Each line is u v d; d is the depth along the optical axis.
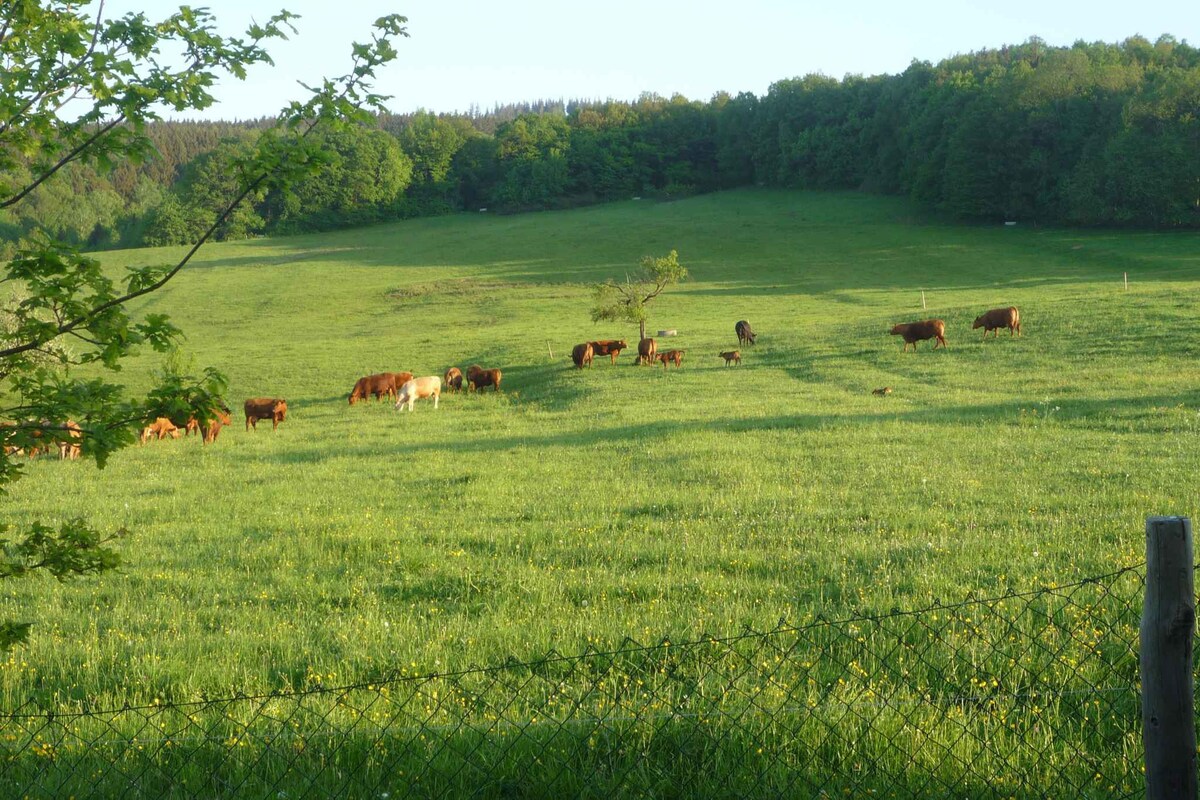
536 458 23.23
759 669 7.78
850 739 6.41
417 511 17.52
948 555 12.05
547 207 145.88
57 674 8.99
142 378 42.72
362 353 52.94
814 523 14.66
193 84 5.74
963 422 24.59
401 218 143.25
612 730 6.63
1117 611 8.79
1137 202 91.44
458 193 152.38
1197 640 6.72
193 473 24.59
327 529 16.17
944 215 109.38
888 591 10.39
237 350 56.84
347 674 8.45
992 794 5.86
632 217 123.12
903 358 37.69
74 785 6.37
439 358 50.16
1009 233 96.69
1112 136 94.38
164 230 121.31
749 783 6.09
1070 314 41.72
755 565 12.29
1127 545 11.81
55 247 5.13
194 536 16.17
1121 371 30.41
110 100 5.56
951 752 6.23
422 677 6.66
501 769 6.35
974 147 103.44
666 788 6.13
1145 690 4.59
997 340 38.78
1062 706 6.91
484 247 105.31
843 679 7.51
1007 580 10.68
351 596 11.71
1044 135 101.19
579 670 8.04
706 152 158.75
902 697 7.11
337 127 5.86
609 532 14.84
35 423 5.26
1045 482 17.00
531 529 15.17
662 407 31.14
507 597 11.22
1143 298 43.47
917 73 131.12
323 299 79.75
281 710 7.50
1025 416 24.77
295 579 12.79
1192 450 19.06
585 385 38.03
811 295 69.88
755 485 18.14
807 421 25.67
